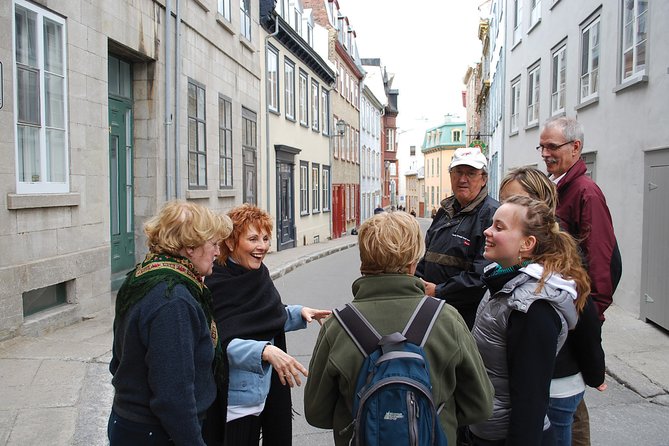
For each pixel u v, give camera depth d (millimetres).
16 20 6438
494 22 27547
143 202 10125
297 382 2768
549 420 2709
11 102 6207
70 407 4512
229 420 2902
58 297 7242
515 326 2346
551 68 14375
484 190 3674
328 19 31359
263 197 18266
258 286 3027
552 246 2447
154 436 2221
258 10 17172
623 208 9289
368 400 2020
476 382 2236
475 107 46344
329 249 20984
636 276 8688
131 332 2215
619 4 9547
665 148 7738
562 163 3463
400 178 117750
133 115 10062
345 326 2213
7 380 5066
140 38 9383
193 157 11820
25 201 6359
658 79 8031
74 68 7453
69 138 7352
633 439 4520
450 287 3445
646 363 6191
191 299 2270
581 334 2650
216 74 13289
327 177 29250
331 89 29312
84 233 7652
